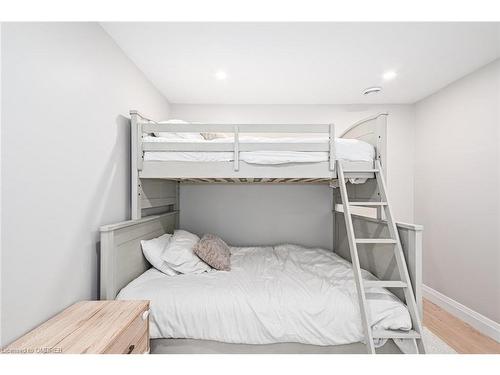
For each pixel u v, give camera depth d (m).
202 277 2.14
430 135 3.27
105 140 1.92
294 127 2.20
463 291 2.72
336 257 2.86
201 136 2.78
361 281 1.69
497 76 2.38
